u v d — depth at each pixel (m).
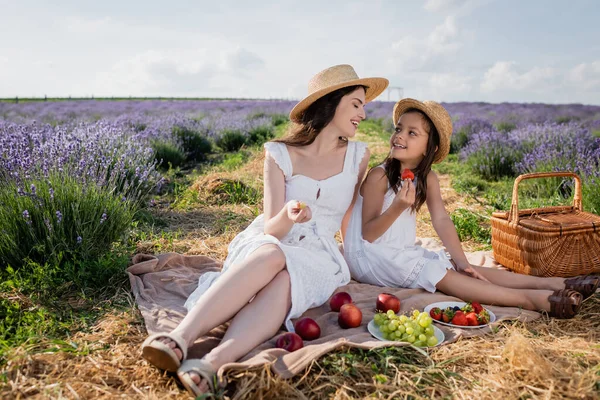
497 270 3.07
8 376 1.96
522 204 5.31
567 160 6.29
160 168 7.97
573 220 3.25
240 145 11.49
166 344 1.90
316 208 2.80
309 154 2.83
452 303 2.78
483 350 2.24
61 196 3.50
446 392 1.95
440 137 3.04
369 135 14.86
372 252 3.07
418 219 5.07
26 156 4.24
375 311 2.73
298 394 1.87
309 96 2.75
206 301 2.09
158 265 3.34
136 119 13.02
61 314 2.67
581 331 2.50
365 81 2.87
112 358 2.15
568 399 1.87
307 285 2.47
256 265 2.22
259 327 2.11
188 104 29.27
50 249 3.29
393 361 2.13
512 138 8.66
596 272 3.17
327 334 2.45
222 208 5.35
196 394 1.78
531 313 2.66
